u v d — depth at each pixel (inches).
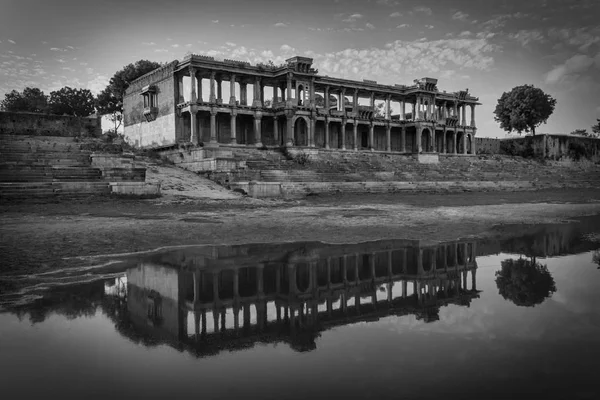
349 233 859.4
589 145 4392.2
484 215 1215.6
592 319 369.4
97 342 323.0
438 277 537.0
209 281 510.0
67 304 414.3
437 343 317.7
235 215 1117.7
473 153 3725.4
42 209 1069.1
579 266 589.9
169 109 2471.7
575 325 353.1
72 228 822.5
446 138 3759.8
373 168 2544.3
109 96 3329.2
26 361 288.8
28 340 324.5
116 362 288.7
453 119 3545.8
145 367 281.3
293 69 2605.8
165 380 262.1
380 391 245.4
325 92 2957.7
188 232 828.6
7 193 1144.8
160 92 2551.7
